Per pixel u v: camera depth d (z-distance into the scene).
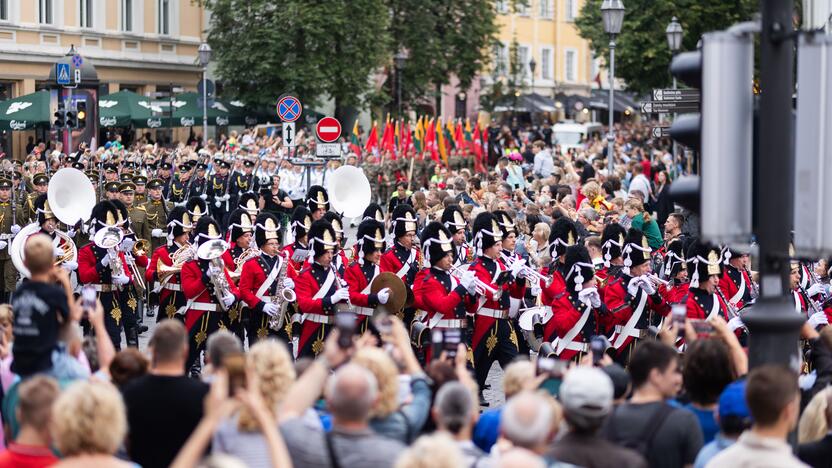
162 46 71.19
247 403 9.35
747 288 20.97
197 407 11.48
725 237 10.60
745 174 10.62
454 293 20.34
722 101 10.55
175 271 22.98
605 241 20.50
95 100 53.03
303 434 9.87
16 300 12.62
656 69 62.22
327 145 38.31
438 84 79.75
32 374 12.48
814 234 10.52
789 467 9.75
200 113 62.53
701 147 10.75
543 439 9.41
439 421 10.25
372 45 67.00
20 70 62.66
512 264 21.00
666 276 23.11
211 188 40.84
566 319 19.72
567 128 82.38
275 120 66.44
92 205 26.41
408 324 21.89
